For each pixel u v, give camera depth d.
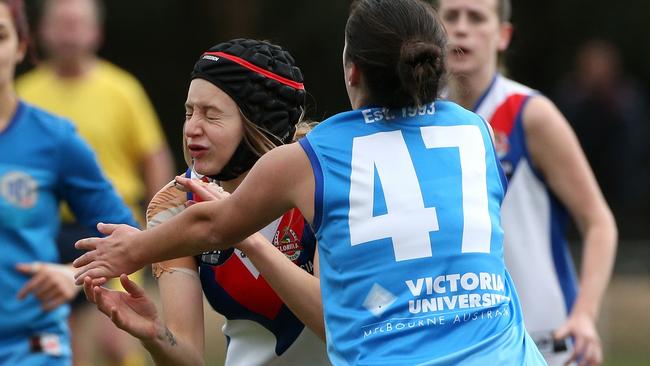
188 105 12.04
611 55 49.50
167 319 12.08
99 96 24.23
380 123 10.95
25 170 15.88
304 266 12.08
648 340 34.84
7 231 15.73
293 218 11.98
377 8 11.02
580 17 60.72
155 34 61.75
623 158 47.34
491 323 10.45
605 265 16.92
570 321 16.75
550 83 61.84
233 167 12.02
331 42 59.94
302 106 12.37
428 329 10.27
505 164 16.98
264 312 12.15
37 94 24.33
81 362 22.73
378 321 10.34
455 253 10.52
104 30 61.25
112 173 24.22
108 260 11.22
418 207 10.56
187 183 11.20
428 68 10.76
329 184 10.63
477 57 17.06
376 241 10.46
